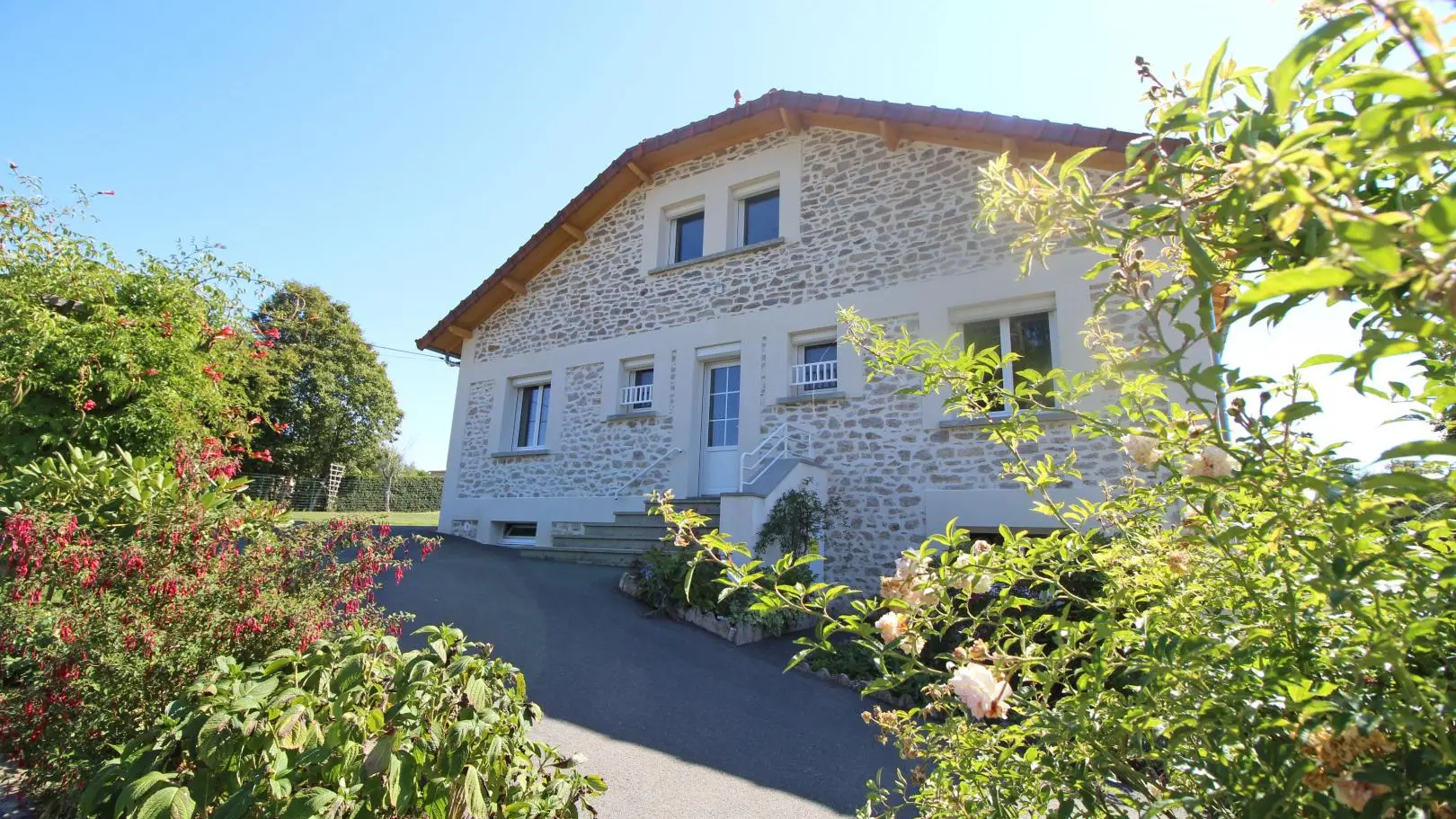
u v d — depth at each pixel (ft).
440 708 7.28
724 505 23.06
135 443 16.35
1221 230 3.54
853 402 27.68
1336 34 2.21
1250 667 3.97
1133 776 4.24
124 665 8.48
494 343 40.27
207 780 6.38
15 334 15.74
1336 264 2.20
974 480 24.58
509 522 37.24
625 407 34.68
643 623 20.61
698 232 35.60
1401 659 2.95
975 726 5.49
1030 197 4.13
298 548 11.12
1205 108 3.30
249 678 7.97
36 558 9.06
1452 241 2.01
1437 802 2.83
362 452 84.07
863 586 25.66
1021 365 25.12
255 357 21.84
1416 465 3.97
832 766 12.03
